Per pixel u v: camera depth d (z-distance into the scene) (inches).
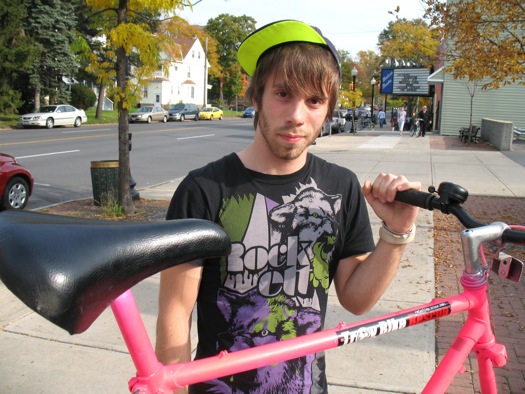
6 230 37.0
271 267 56.2
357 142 852.0
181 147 761.6
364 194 60.8
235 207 56.2
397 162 552.7
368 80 2896.2
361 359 133.1
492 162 568.4
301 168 59.1
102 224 40.1
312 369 58.0
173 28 295.3
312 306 57.8
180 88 2709.2
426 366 129.7
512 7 286.7
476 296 60.0
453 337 145.4
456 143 844.0
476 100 1011.3
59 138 840.3
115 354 135.7
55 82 1289.4
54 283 33.4
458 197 54.4
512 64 287.4
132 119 1451.8
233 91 3122.5
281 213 57.1
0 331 147.8
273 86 54.4
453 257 220.1
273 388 55.2
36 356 134.2
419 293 178.1
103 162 331.3
